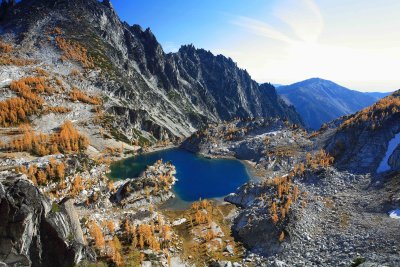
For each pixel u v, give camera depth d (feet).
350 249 215.92
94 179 427.33
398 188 285.84
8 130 578.25
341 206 294.46
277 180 368.89
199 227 299.99
